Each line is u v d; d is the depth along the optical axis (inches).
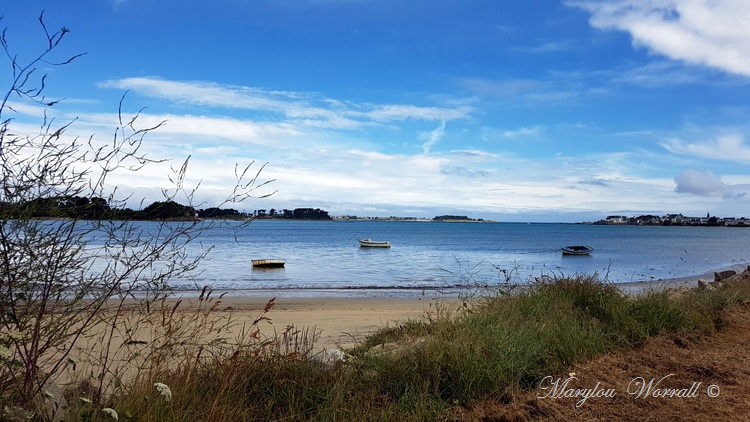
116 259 140.6
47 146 123.9
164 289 162.7
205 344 185.0
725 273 757.3
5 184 118.0
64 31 124.0
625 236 4505.4
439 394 181.2
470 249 2118.6
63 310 131.6
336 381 182.2
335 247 2097.7
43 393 127.5
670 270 1227.9
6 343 119.8
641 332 267.7
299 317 460.8
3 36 118.9
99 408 140.0
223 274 978.7
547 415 177.3
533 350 217.3
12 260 119.6
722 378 216.1
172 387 154.9
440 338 215.8
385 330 306.2
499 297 324.8
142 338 202.1
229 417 152.6
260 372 182.2
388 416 164.9
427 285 815.1
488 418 171.9
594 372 217.3
